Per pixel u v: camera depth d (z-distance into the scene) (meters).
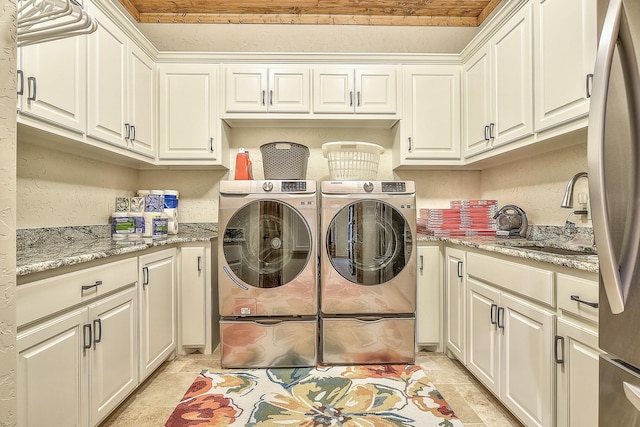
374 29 2.87
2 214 0.69
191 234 2.72
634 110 0.74
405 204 2.26
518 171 2.47
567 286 1.24
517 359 1.53
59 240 1.97
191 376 2.09
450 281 2.31
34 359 1.12
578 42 1.50
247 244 2.22
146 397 1.86
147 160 2.47
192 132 2.60
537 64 1.77
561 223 2.07
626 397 0.79
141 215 2.29
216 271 2.54
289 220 2.23
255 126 2.95
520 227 2.36
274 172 2.46
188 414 1.69
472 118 2.49
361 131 2.98
